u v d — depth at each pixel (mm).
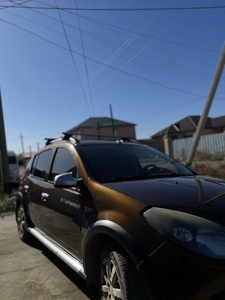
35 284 3494
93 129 45906
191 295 1908
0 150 11523
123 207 2443
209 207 2252
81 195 3072
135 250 2146
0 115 11539
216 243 2000
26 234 5062
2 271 3924
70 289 3336
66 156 3857
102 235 2617
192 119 35469
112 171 3367
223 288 1904
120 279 2266
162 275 2004
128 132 48656
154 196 2469
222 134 17734
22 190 5191
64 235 3412
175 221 2109
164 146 23469
